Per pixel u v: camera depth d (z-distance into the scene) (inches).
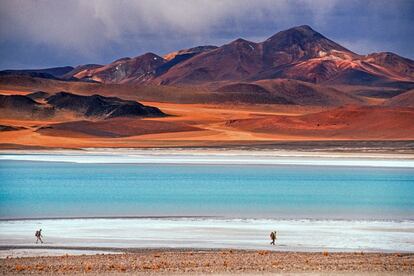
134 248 2815.0
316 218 3789.4
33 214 3912.4
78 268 2214.6
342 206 4328.3
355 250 2797.7
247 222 3624.5
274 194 5036.9
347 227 3462.1
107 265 2272.4
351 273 2138.3
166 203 4451.3
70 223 3570.4
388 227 3472.0
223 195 4950.8
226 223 3585.1
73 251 2738.7
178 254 2573.8
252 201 4576.8
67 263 2319.1
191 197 4825.3
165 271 2164.1
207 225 3511.3
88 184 5767.7
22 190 5270.7
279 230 3351.4
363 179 6338.6
